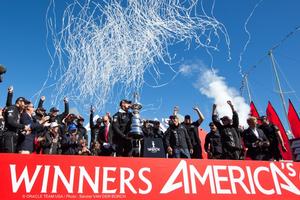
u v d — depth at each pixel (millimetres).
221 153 9406
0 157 4961
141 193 5371
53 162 5164
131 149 8281
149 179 5508
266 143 8398
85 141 9828
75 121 10562
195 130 9820
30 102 7812
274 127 8898
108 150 8477
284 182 6254
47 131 8758
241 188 5957
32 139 7535
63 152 9180
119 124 8438
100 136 8867
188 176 5758
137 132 8055
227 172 6020
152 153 8344
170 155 9016
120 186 5320
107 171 5352
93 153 9469
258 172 6203
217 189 5820
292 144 13039
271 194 6070
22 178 4945
